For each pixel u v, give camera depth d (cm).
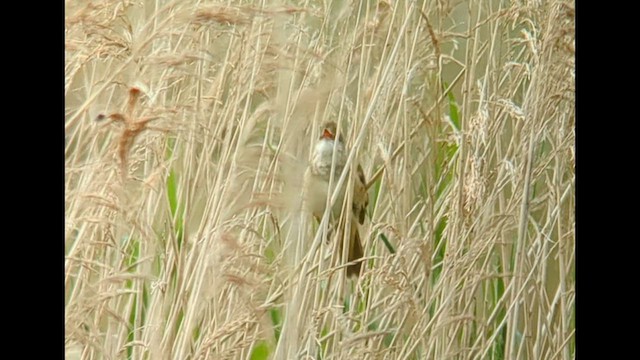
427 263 695
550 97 731
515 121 784
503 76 794
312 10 761
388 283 664
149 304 649
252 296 629
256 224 691
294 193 680
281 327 702
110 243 621
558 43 733
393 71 710
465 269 711
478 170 707
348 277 735
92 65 696
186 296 636
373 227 701
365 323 679
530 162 730
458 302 710
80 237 618
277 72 692
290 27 760
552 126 750
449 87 751
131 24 709
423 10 754
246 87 683
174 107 631
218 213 640
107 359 620
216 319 652
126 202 620
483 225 715
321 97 700
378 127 740
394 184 730
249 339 620
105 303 610
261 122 738
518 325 764
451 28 805
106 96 676
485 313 763
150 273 665
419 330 680
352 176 690
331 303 685
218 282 612
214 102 675
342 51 763
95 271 612
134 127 598
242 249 624
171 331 632
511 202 746
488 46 788
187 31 682
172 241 639
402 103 745
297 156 707
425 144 779
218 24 671
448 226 720
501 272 788
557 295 745
